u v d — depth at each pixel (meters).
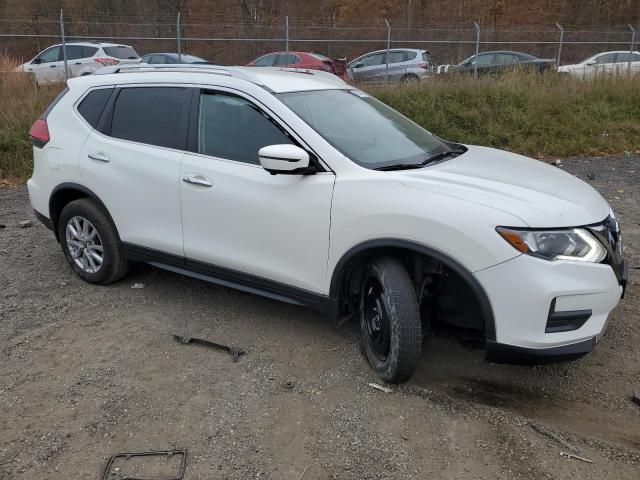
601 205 3.31
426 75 14.54
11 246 5.62
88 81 4.61
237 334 3.86
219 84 3.88
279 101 3.63
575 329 2.92
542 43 17.38
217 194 3.72
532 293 2.81
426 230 2.98
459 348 3.71
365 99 4.37
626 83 13.47
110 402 3.12
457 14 36.62
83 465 2.66
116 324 3.99
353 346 3.69
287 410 3.06
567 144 11.05
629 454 2.71
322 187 3.34
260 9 33.69
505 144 11.37
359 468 2.64
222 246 3.80
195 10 31.36
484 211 2.91
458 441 2.81
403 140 3.93
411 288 3.09
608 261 3.01
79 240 4.61
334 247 3.30
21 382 3.31
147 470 2.62
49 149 4.64
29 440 2.82
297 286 3.54
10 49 15.31
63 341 3.77
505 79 13.38
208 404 3.10
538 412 3.07
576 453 2.72
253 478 2.58
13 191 8.16
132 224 4.23
